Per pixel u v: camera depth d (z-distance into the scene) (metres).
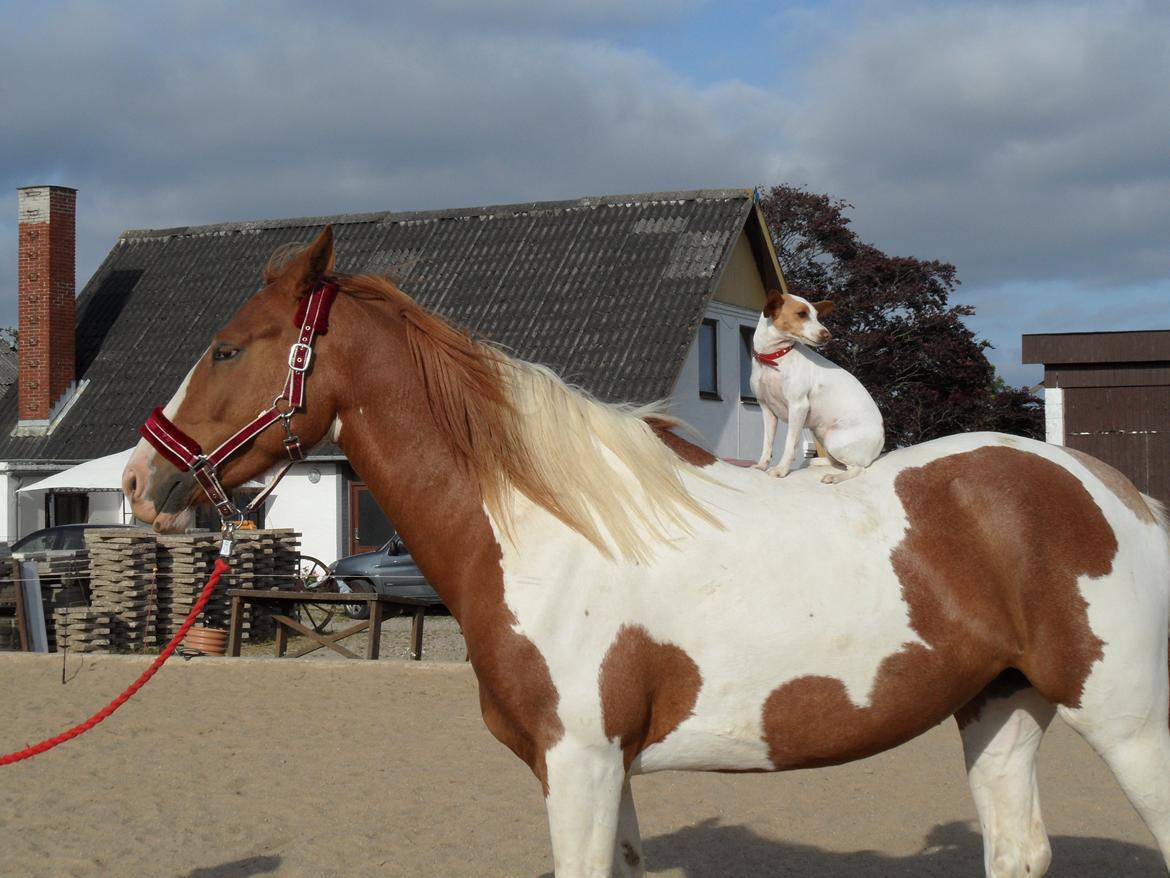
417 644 14.09
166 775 7.43
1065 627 3.63
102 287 27.91
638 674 3.45
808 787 6.88
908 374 34.59
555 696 3.42
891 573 3.58
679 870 5.43
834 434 4.00
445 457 3.66
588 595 3.45
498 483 3.59
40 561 16.23
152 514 3.73
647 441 3.66
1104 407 18.75
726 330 23.52
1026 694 3.95
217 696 10.34
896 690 3.56
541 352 21.84
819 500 3.71
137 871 5.55
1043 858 3.94
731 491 3.71
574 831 3.41
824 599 3.52
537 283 23.48
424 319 3.78
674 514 3.56
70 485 16.73
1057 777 6.96
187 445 3.70
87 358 25.98
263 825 6.27
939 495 3.73
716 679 3.50
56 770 7.60
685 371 21.83
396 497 3.71
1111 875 5.22
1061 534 3.68
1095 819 6.09
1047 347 18.86
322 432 3.75
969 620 3.60
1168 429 18.45
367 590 18.92
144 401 24.50
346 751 8.07
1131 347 18.53
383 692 10.39
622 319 22.02
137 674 11.69
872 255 34.81
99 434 24.03
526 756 3.55
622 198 24.80
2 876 5.50
